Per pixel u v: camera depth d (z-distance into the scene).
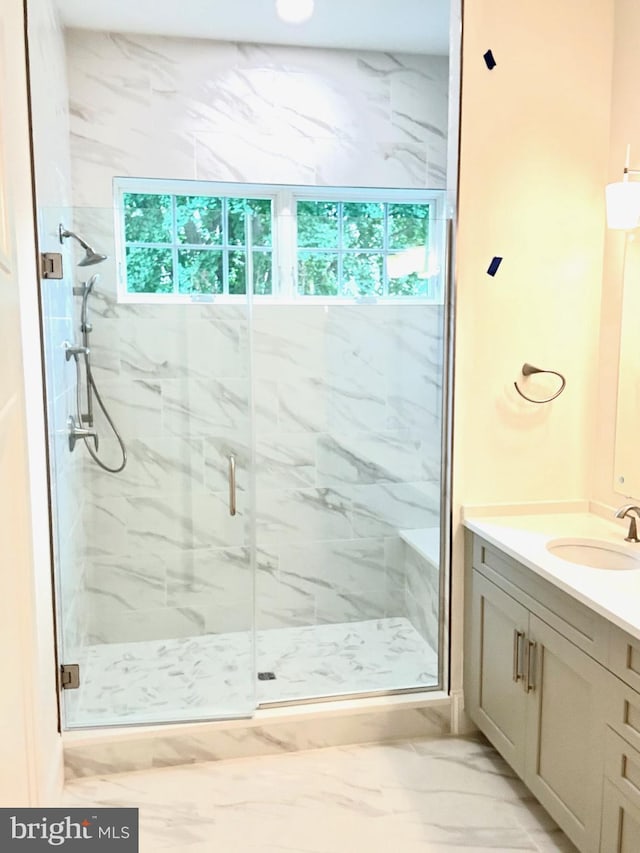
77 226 2.98
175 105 3.36
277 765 2.59
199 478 3.17
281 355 3.51
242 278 3.31
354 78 3.53
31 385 2.18
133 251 3.31
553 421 2.76
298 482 3.61
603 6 2.59
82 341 3.05
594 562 2.43
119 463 3.16
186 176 3.39
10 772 1.50
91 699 2.75
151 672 2.96
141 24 3.20
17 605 1.76
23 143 2.19
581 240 2.69
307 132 3.50
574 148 2.64
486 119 2.57
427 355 3.26
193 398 3.15
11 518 1.67
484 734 2.66
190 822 2.27
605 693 1.86
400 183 3.62
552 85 2.60
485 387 2.70
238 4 3.00
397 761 2.61
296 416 3.56
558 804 2.10
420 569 3.34
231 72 3.40
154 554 3.19
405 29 3.28
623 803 1.79
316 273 3.58
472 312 2.66
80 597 3.03
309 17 3.14
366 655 3.27
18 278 1.93
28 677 1.90
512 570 2.37
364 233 3.64
